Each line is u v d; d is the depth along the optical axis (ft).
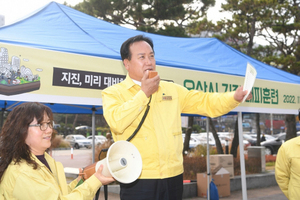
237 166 29.58
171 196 6.07
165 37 17.83
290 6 45.50
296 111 15.56
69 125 129.59
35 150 5.13
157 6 57.31
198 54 15.70
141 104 5.47
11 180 4.51
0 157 4.75
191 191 21.70
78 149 73.61
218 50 17.19
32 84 8.23
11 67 7.96
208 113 6.84
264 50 50.55
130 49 6.50
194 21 60.95
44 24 11.91
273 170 32.96
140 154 5.81
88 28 13.38
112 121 5.54
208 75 12.14
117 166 4.98
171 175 6.07
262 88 14.07
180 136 6.52
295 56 45.78
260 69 16.53
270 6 43.86
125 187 6.10
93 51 9.74
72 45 9.97
